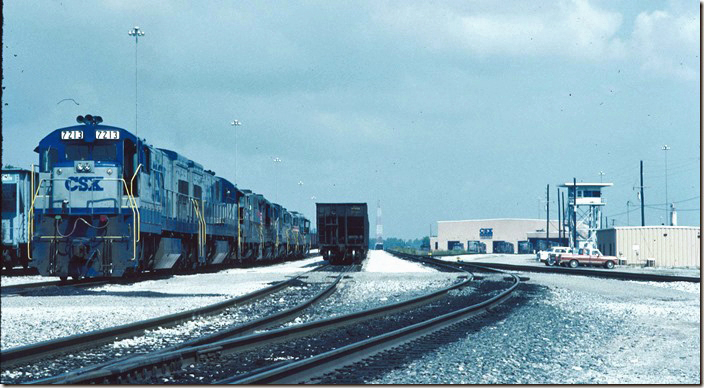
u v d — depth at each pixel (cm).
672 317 1820
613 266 6981
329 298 2350
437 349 1203
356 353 1107
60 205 2675
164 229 3139
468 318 1700
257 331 1449
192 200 3712
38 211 2678
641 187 9306
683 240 7412
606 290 2897
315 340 1340
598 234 8531
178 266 3584
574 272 4781
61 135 2722
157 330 1428
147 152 2914
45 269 2658
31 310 1800
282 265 5731
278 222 6581
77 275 2669
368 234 5891
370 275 3706
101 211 2673
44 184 2688
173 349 1111
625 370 1057
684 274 5116
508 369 1034
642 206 9281
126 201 2702
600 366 1086
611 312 1942
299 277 3484
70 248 2647
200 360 1069
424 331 1415
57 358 1120
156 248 3111
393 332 1272
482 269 4900
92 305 1967
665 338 1414
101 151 2727
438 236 19225
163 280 3097
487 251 18388
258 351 1195
